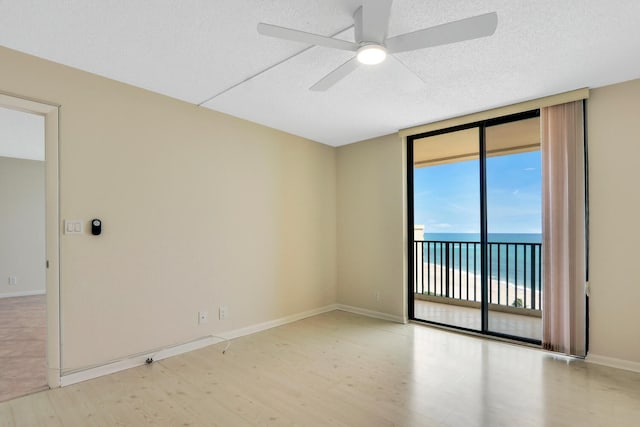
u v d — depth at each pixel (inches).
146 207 107.7
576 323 108.3
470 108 125.5
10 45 82.3
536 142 153.9
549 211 114.2
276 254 149.8
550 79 100.7
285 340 129.2
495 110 125.0
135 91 105.9
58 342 89.7
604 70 95.0
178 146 116.3
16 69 84.7
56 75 90.7
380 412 79.0
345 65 74.5
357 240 172.6
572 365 104.7
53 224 89.4
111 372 98.9
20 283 218.2
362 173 171.3
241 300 135.0
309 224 166.7
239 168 135.6
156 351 109.0
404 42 65.8
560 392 87.8
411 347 121.5
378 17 59.9
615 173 103.8
